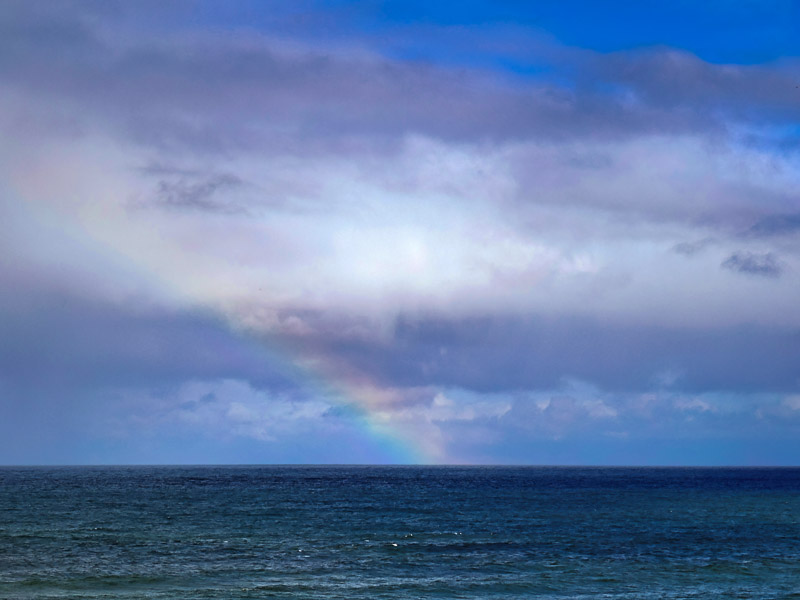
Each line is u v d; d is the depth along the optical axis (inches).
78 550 2989.7
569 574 2561.5
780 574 2593.5
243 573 2527.1
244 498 6195.9
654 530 3850.9
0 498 5900.6
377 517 4500.5
